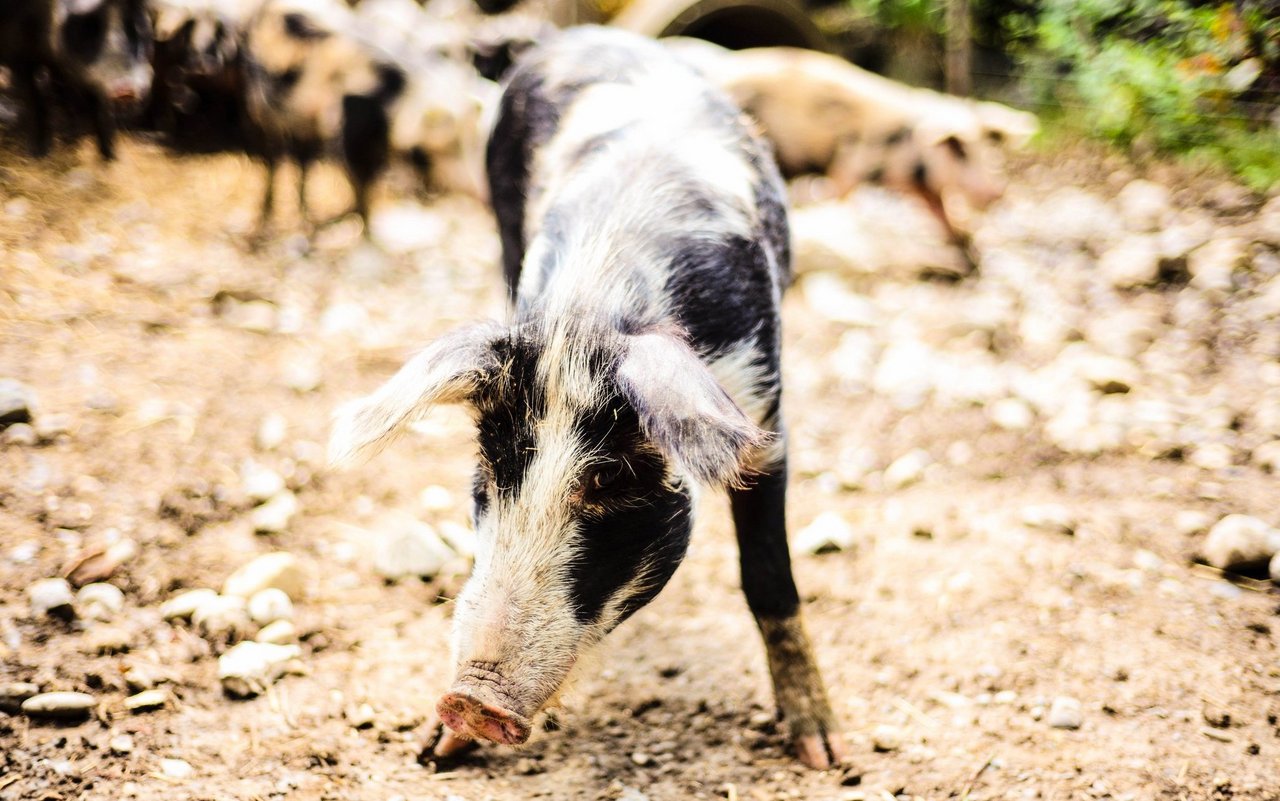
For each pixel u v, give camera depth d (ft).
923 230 24.17
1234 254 20.54
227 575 12.60
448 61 26.73
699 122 11.53
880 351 19.13
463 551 13.42
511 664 7.98
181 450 14.78
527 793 9.78
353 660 11.50
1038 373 18.17
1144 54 22.22
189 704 10.51
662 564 8.80
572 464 8.09
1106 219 23.67
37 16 21.33
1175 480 14.83
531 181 12.44
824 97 24.11
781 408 10.41
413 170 22.59
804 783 10.02
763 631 10.48
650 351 7.80
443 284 21.42
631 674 11.70
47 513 12.98
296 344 18.33
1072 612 12.15
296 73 22.33
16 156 23.34
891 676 11.46
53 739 9.76
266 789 9.46
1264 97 21.47
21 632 11.00
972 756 10.10
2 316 17.28
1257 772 9.63
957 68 30.63
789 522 14.56
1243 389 16.99
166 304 18.94
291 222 23.56
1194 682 10.87
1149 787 9.49
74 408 15.20
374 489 14.84
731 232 10.09
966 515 14.42
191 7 24.99
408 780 9.85
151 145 26.35
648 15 29.30
